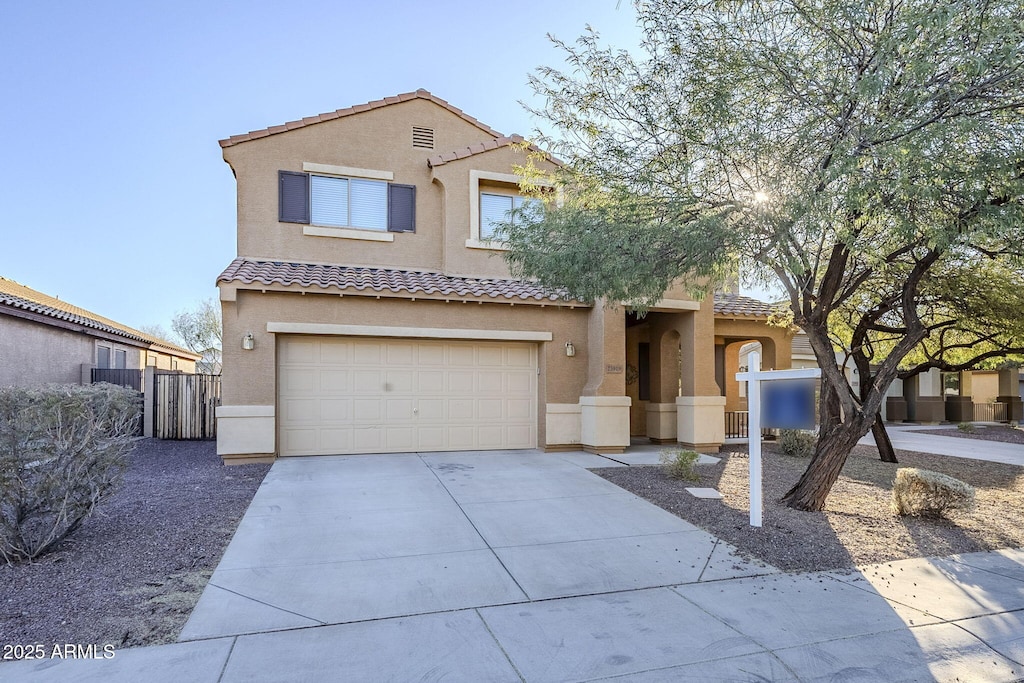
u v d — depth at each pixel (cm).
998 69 591
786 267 712
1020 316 1038
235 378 1074
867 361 1263
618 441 1230
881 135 611
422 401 1220
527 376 1292
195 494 824
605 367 1231
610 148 777
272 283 1083
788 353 1545
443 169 1378
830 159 657
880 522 730
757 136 693
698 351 1327
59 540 579
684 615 457
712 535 667
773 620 450
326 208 1353
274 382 1097
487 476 971
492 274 1387
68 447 561
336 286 1115
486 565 564
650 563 577
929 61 571
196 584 502
